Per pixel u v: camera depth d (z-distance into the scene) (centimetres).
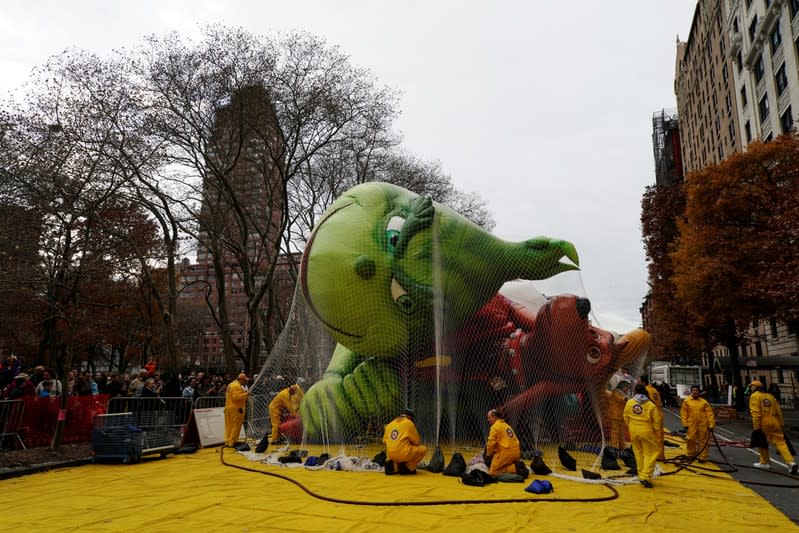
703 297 2405
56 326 2448
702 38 5700
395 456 831
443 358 1032
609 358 1019
